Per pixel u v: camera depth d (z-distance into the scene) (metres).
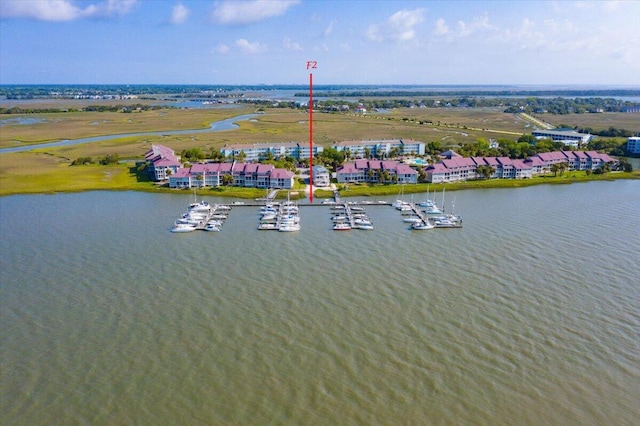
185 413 74.94
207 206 188.12
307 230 161.88
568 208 187.38
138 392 79.44
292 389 80.19
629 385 80.94
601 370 84.69
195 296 110.94
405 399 77.94
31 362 86.75
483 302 107.81
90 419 73.69
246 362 86.94
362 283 117.62
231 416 74.31
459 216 175.75
